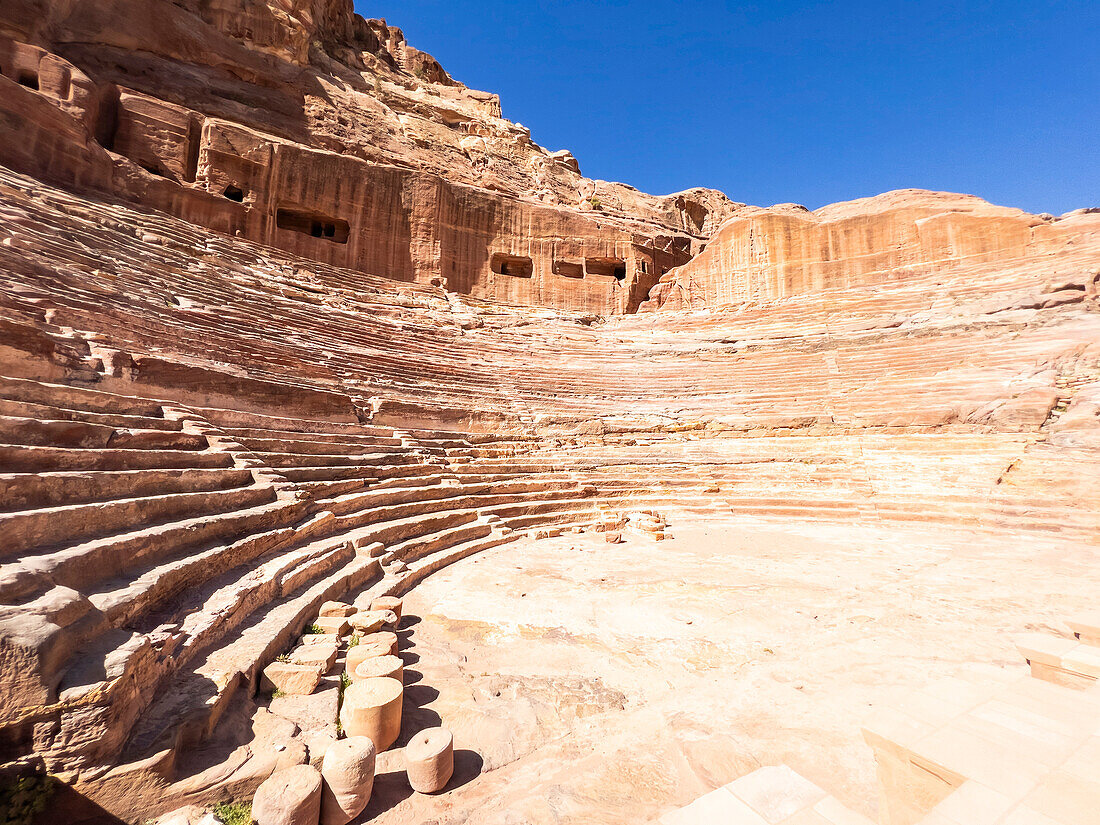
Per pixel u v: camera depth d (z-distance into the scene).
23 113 16.78
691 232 51.19
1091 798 2.53
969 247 29.03
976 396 18.53
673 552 11.83
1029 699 3.58
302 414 12.66
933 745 3.05
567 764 4.34
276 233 26.77
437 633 7.05
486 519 13.23
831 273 32.50
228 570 6.28
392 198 30.86
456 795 3.93
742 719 4.97
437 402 18.55
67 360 7.46
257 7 31.98
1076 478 14.16
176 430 8.20
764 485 17.83
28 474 4.72
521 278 35.28
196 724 3.87
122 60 25.42
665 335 31.56
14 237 9.95
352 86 38.50
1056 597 8.48
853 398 21.16
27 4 21.80
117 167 20.59
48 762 3.16
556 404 21.98
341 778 3.58
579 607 8.09
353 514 9.96
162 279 14.63
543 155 47.44
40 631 3.30
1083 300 22.36
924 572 10.06
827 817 2.60
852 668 6.04
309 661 5.18
